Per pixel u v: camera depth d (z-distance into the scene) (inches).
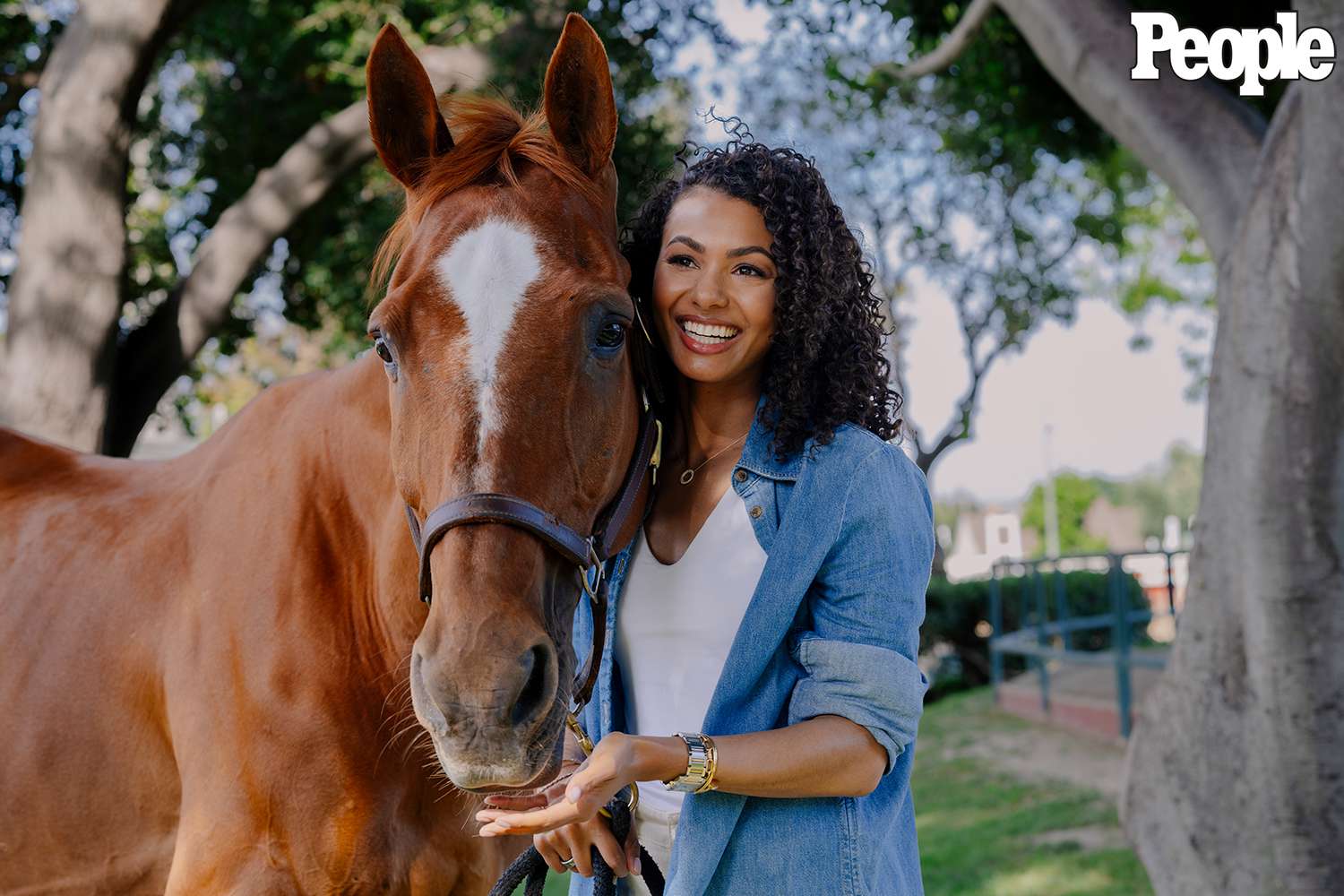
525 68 299.6
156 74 370.9
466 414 56.4
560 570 58.9
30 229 261.4
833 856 57.8
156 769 81.2
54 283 256.8
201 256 284.2
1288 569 126.0
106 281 261.9
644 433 65.2
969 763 283.7
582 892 67.1
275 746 73.3
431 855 77.2
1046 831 212.7
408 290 59.4
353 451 77.8
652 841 63.9
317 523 77.6
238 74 347.9
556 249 60.3
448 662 52.2
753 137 67.6
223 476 84.1
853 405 62.6
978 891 179.8
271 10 323.6
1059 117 291.6
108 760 82.2
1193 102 157.8
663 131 320.5
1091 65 166.1
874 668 57.0
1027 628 417.7
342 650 75.0
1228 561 132.5
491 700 51.4
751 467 61.3
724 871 59.0
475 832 79.2
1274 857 126.0
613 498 63.1
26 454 99.8
